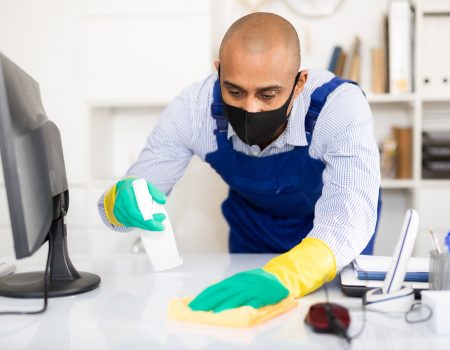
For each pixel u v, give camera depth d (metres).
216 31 2.93
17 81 1.02
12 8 2.79
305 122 1.41
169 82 2.77
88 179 2.81
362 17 2.93
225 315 0.92
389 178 2.88
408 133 2.84
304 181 1.53
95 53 2.79
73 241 2.83
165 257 1.25
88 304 1.07
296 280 1.05
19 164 0.94
